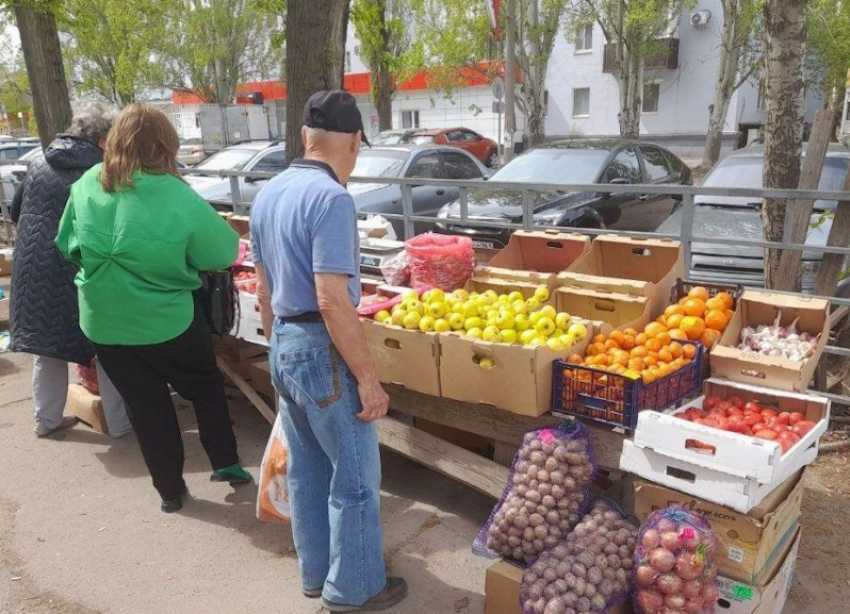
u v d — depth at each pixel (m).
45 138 8.02
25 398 5.01
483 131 33.22
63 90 7.94
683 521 2.31
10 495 3.73
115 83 32.91
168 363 3.32
